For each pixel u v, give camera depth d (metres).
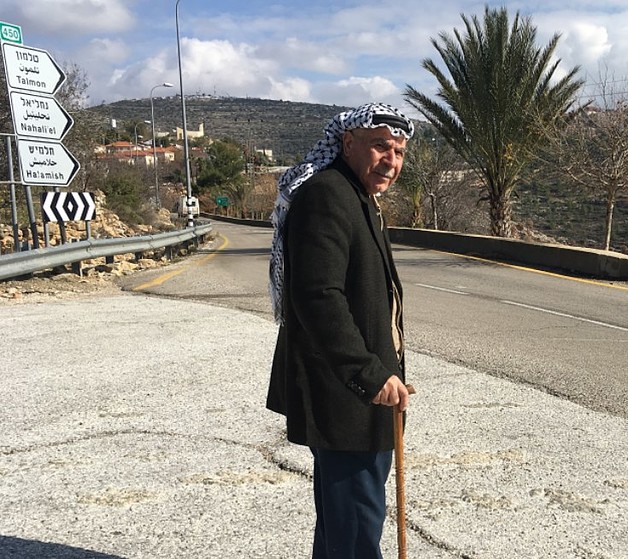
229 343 7.05
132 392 5.35
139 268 14.55
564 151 16.80
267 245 25.05
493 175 20.56
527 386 5.60
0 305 9.29
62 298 10.03
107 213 26.48
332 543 2.36
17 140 11.56
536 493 3.66
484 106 19.34
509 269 14.83
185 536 3.22
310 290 2.11
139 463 4.01
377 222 2.33
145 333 7.52
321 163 2.33
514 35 18.78
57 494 3.63
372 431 2.29
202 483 3.76
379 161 2.31
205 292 10.80
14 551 3.07
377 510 2.36
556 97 18.67
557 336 7.61
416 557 3.03
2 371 5.95
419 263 16.25
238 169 88.06
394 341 2.39
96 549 3.10
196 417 4.79
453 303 10.02
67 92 22.80
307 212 2.16
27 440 4.36
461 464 4.02
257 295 10.48
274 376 2.53
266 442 4.34
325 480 2.34
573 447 4.30
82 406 5.01
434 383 5.65
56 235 18.88
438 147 27.23
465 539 3.19
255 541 3.17
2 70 17.89
